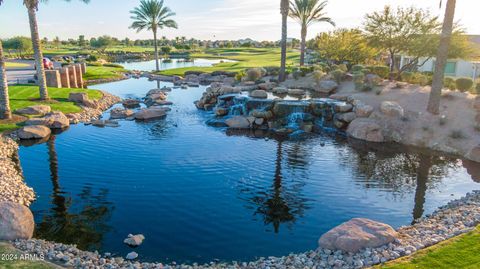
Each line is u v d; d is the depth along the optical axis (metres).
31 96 33.66
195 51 144.50
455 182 17.81
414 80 34.16
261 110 29.72
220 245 12.19
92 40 159.38
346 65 51.62
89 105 34.19
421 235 11.98
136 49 156.75
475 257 9.82
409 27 38.72
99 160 20.45
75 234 12.77
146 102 39.03
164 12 70.88
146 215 14.16
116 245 12.11
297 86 42.16
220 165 19.77
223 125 28.98
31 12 30.84
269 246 12.15
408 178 18.31
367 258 10.39
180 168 19.23
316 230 13.20
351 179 18.06
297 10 55.00
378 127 25.28
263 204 15.20
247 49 144.62
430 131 24.31
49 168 19.22
